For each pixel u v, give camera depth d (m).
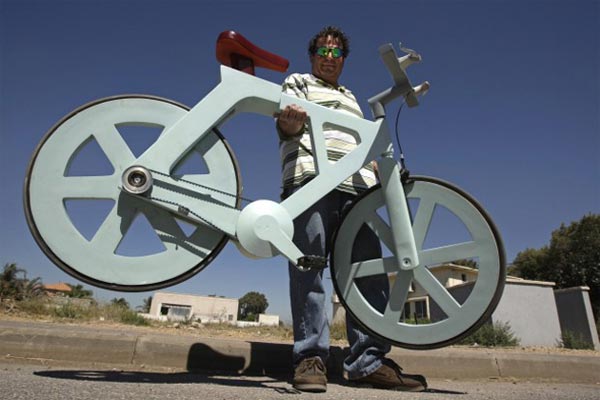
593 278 19.39
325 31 2.27
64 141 1.43
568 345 9.20
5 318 4.41
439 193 1.72
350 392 1.54
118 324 4.75
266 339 3.87
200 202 1.46
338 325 5.72
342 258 1.83
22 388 1.07
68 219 1.39
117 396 1.04
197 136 1.50
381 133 1.74
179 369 2.30
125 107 1.51
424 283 1.69
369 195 1.83
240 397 1.19
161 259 1.44
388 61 1.70
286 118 1.64
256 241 1.45
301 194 1.59
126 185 1.38
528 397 1.61
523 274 22.69
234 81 1.57
